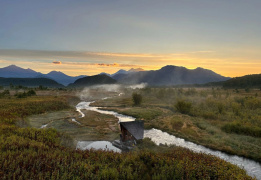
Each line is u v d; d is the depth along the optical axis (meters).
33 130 22.64
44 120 39.72
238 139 27.02
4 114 35.28
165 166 11.75
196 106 55.56
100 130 33.28
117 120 43.22
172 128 34.56
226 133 30.59
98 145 24.73
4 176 9.00
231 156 21.98
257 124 32.38
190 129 33.44
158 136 30.45
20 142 15.73
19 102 52.09
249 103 49.78
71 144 22.80
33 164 10.85
